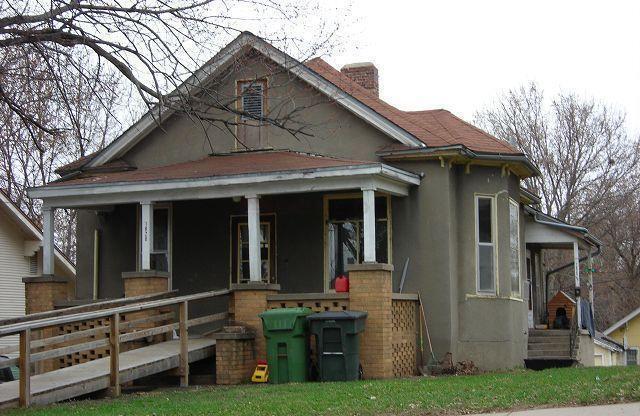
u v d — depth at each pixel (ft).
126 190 60.90
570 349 70.08
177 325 51.24
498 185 64.39
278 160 61.36
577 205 143.33
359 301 54.13
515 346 64.49
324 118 64.44
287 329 50.52
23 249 88.17
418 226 61.36
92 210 71.41
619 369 48.47
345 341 49.80
